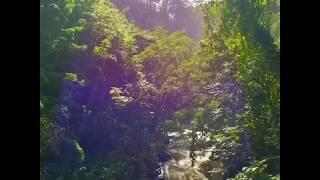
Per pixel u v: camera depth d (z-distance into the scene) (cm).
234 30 840
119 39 1410
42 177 882
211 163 1332
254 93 769
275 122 717
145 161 1348
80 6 1238
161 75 1705
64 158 958
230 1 852
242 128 856
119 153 1183
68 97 1062
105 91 1248
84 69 1202
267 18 767
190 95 1548
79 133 1111
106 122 1192
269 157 689
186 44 1875
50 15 1009
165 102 1572
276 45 741
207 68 1366
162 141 1525
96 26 1292
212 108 1209
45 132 870
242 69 797
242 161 852
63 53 1074
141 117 1377
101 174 1039
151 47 1758
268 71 724
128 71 1416
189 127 1534
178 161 1491
